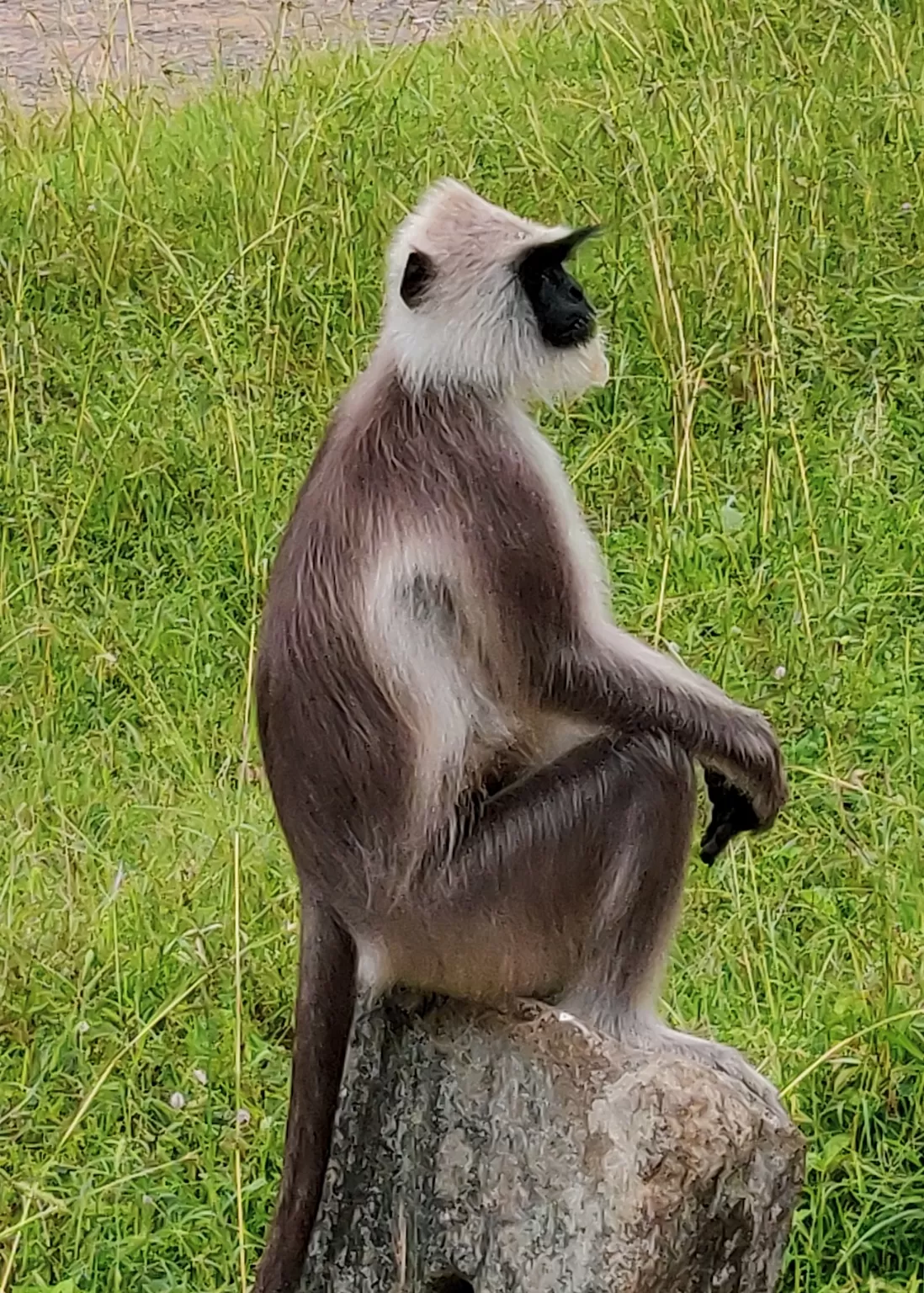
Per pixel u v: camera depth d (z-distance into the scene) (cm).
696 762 421
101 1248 487
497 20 1210
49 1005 564
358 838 400
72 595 756
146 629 736
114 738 681
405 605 394
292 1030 560
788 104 972
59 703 706
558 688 411
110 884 600
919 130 960
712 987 541
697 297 862
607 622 425
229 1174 502
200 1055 541
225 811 624
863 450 775
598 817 407
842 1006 518
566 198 906
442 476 403
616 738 414
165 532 797
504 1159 393
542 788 409
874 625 690
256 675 414
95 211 963
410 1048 414
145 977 567
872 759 632
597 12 1123
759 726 419
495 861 405
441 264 417
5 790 659
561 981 416
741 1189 375
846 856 585
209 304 871
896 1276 470
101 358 880
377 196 930
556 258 423
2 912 588
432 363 411
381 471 404
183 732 675
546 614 407
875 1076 509
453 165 944
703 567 733
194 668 709
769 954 553
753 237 873
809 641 674
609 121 923
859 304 859
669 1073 376
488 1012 404
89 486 798
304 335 884
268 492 791
